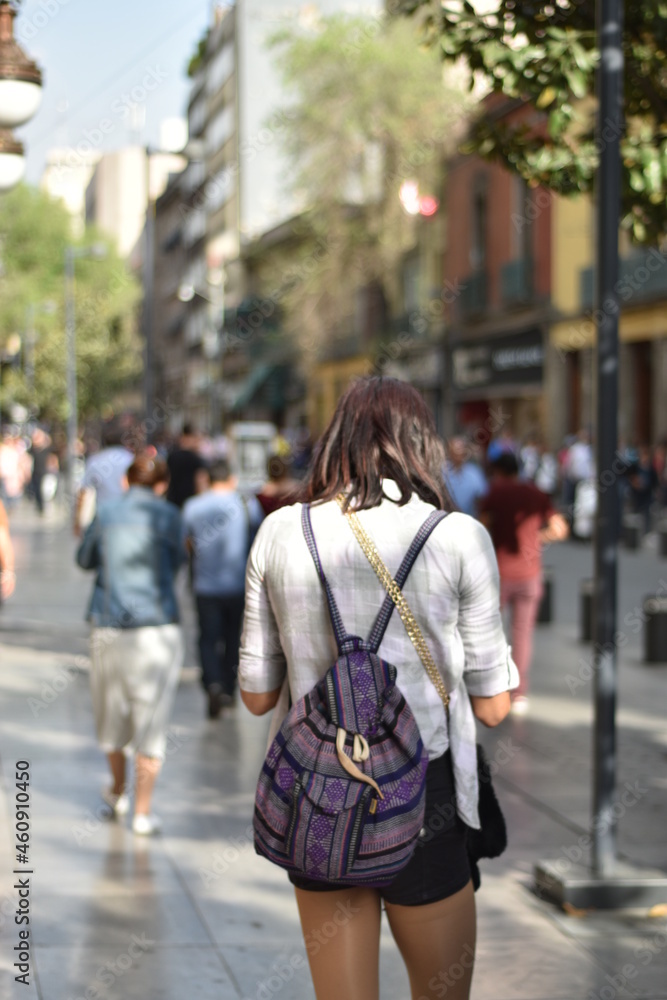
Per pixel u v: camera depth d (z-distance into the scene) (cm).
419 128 4122
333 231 4362
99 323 6538
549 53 887
